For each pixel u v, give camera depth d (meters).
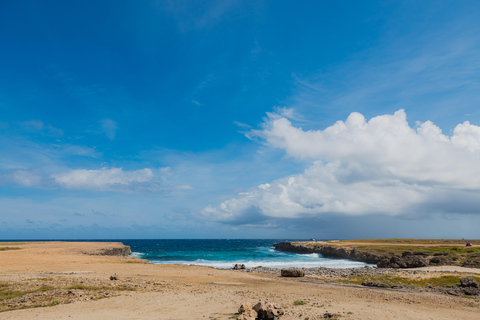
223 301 18.23
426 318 15.38
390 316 15.25
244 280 32.53
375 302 20.19
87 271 33.16
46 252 56.12
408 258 59.97
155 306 16.34
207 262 75.06
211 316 14.09
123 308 15.69
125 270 36.50
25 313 14.12
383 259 62.00
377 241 135.12
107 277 28.12
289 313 14.88
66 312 14.45
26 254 49.97
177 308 15.94
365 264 73.94
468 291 26.08
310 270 52.47
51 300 17.12
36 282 22.55
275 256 101.00
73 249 65.69
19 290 19.55
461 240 136.88
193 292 21.78
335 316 14.54
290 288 26.81
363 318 14.38
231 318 13.66
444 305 20.08
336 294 23.67
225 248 160.62
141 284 24.47
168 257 89.75
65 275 28.05
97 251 65.00
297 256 104.00
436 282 34.00
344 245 107.00
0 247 65.81
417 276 38.41
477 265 52.88
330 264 73.50
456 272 42.81
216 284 28.06
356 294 23.95
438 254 63.88
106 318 13.35
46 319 12.91
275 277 37.50
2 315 13.68
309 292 24.45
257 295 21.45
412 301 21.19
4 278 24.22
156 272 36.03
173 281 28.33
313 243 126.69
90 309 15.25
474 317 16.42
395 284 31.77
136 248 154.00
